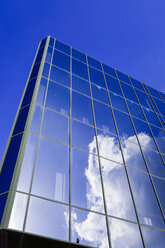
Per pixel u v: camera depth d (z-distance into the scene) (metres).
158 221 12.29
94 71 21.75
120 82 23.34
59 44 21.95
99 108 17.33
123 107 19.75
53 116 13.47
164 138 19.59
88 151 13.23
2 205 8.56
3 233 7.95
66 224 9.24
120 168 13.77
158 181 14.84
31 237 8.28
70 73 18.61
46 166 10.70
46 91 14.78
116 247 9.80
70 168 11.48
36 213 8.82
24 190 9.20
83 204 10.44
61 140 12.53
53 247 8.98
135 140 17.03
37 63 17.73
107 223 10.43
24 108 13.40
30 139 11.21
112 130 16.25
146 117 20.80
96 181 11.92
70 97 16.05
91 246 9.19
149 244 10.84
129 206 11.95
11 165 10.14
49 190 9.89
